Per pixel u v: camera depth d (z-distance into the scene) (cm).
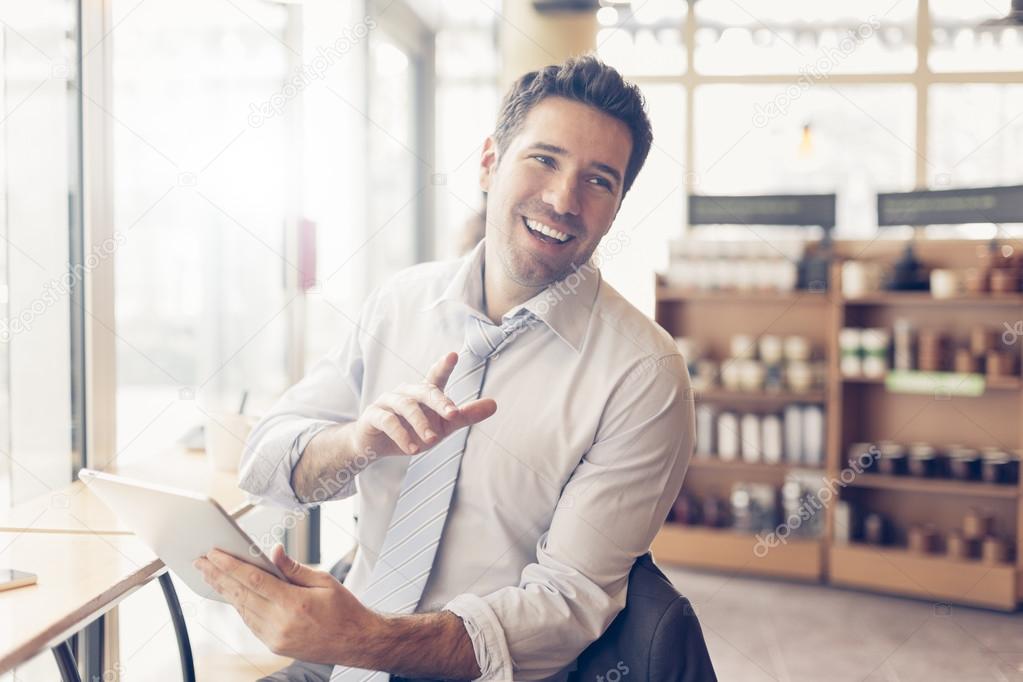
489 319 143
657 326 146
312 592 113
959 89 496
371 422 122
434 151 532
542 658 128
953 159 499
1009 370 373
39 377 208
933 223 370
